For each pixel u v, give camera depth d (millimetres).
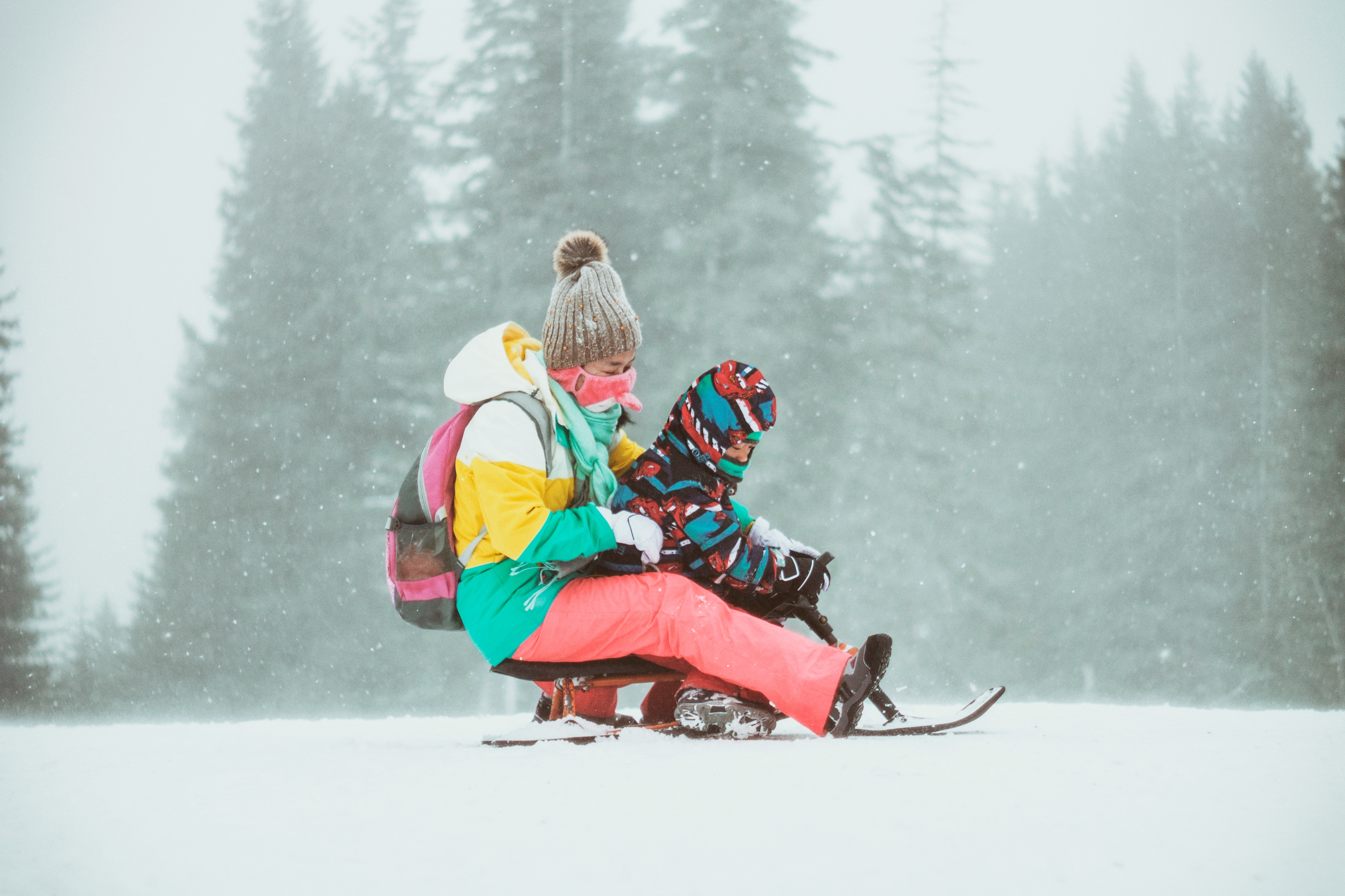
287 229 33000
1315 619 33656
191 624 28250
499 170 28469
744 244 26344
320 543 28078
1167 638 33656
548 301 26578
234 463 29859
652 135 28891
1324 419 37531
